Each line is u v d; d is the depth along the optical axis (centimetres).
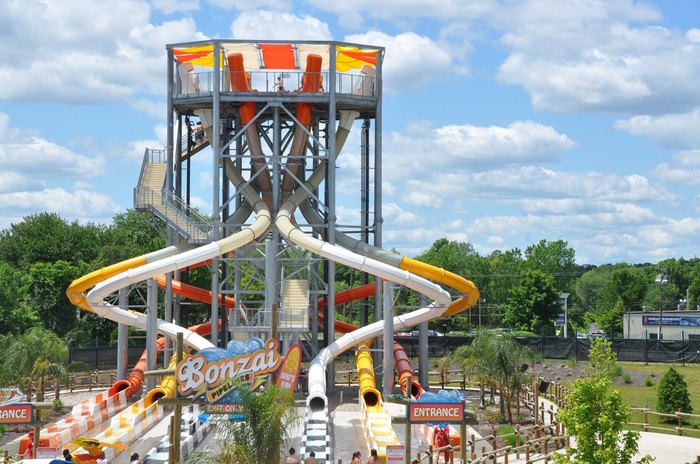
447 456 4100
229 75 6762
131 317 6297
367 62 7144
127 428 4669
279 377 4600
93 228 12319
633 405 6134
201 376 3744
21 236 11869
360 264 5806
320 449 4109
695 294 18938
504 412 5541
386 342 5816
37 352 5981
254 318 6181
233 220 6938
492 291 16425
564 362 8494
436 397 3509
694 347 8775
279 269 7100
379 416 4825
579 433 3150
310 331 7331
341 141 7062
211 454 3619
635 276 17950
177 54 6981
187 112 7188
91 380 7069
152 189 6638
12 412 3578
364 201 7488
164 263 5803
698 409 5975
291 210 6631
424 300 6800
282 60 7206
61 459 3356
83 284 6059
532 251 19888
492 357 5475
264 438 3459
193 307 11094
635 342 9006
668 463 4166
